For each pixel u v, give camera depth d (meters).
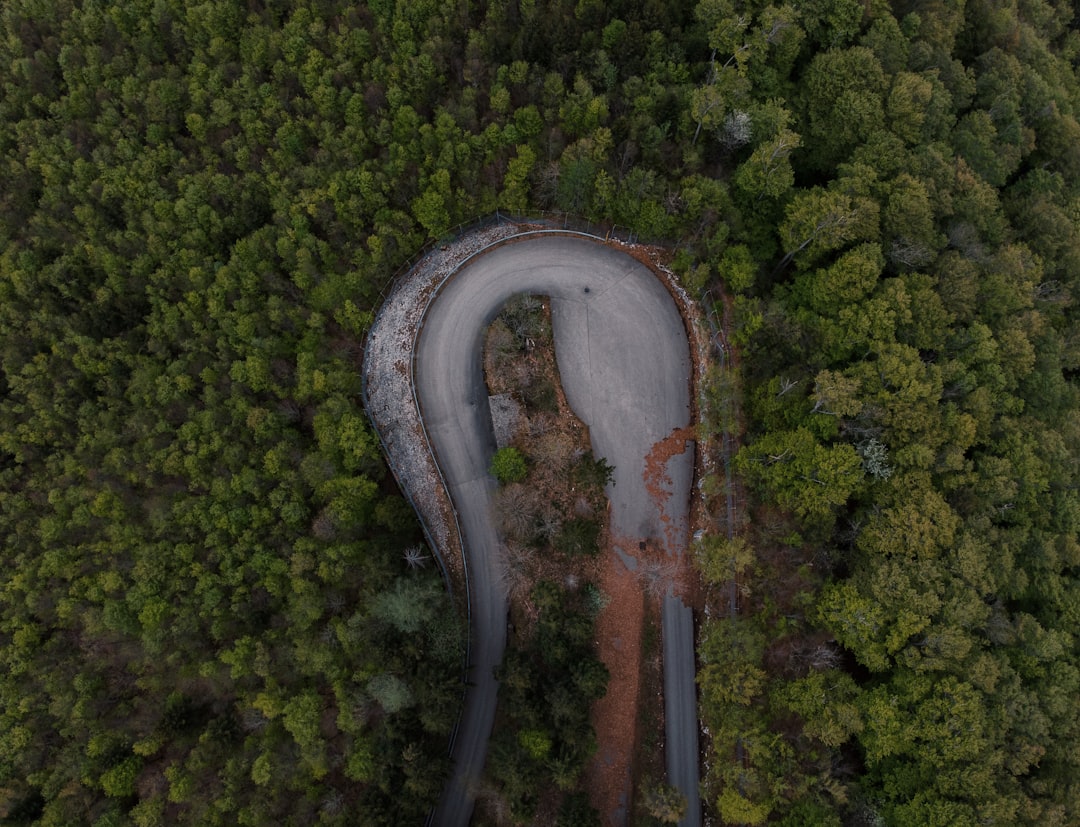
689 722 67.94
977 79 81.81
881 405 62.91
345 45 77.00
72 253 77.00
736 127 68.75
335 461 69.88
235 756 62.84
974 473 64.00
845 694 59.12
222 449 70.38
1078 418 70.00
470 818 66.88
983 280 69.38
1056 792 56.56
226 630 66.19
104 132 79.06
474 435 74.81
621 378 73.94
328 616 66.50
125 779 62.34
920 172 70.69
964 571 58.78
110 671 66.88
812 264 69.88
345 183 73.38
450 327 76.25
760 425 68.12
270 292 74.88
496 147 73.69
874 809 57.94
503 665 66.25
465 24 77.94
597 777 66.88
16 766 63.44
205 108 79.38
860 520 63.12
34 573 68.62
